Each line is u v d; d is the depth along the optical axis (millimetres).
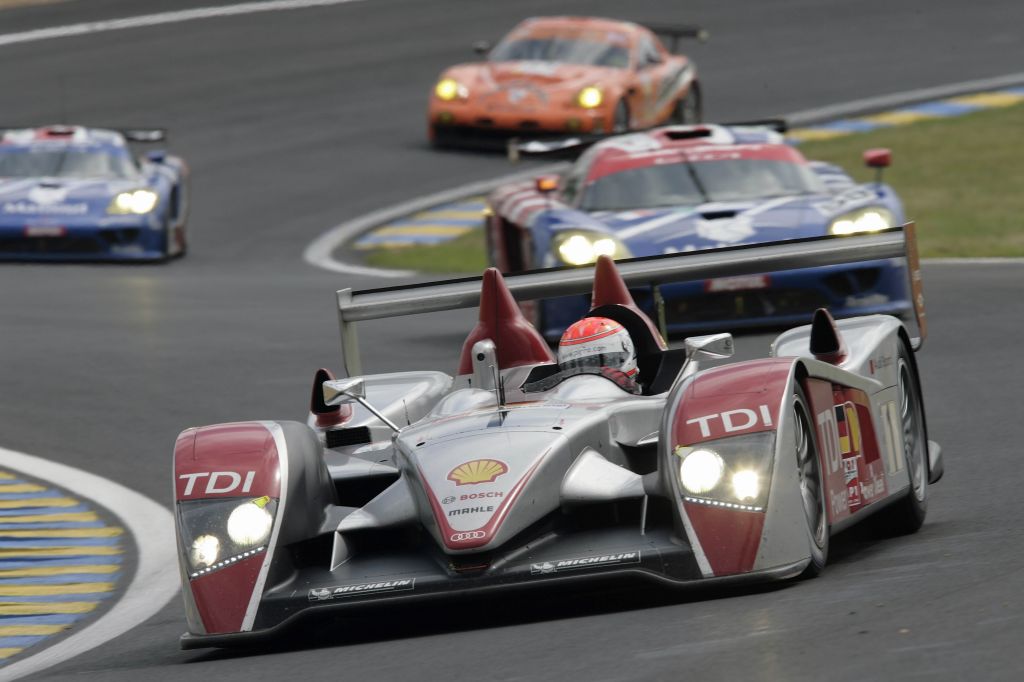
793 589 18500
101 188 66750
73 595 25859
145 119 99000
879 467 22016
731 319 40188
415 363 41438
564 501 19656
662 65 88438
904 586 17906
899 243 24953
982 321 42062
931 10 121875
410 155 88312
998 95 95875
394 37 120500
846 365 22188
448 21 125188
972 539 21328
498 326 24172
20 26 127562
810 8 124375
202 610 19172
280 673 17547
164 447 35438
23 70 112938
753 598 18188
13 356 45750
